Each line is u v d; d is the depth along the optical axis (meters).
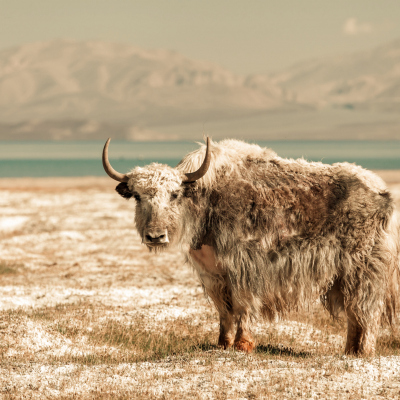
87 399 20.19
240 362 23.42
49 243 68.06
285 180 25.91
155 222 24.77
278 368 22.55
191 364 23.42
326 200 25.45
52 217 87.81
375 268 24.84
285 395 19.66
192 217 25.67
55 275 49.34
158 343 29.38
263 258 25.11
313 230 25.12
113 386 21.27
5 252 61.47
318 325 34.12
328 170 26.47
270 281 25.19
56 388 21.42
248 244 25.20
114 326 32.16
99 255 60.41
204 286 27.00
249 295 25.52
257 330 32.53
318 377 21.25
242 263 25.16
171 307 36.81
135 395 20.17
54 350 27.66
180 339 30.28
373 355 24.72
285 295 25.42
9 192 133.25
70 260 57.81
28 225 81.50
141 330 31.84
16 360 25.61
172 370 22.86
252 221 25.34
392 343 29.94
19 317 32.25
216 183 25.94
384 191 26.12
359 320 24.98
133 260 57.62
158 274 49.88
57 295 40.16
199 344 28.53
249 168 26.41
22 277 48.12
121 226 80.50
